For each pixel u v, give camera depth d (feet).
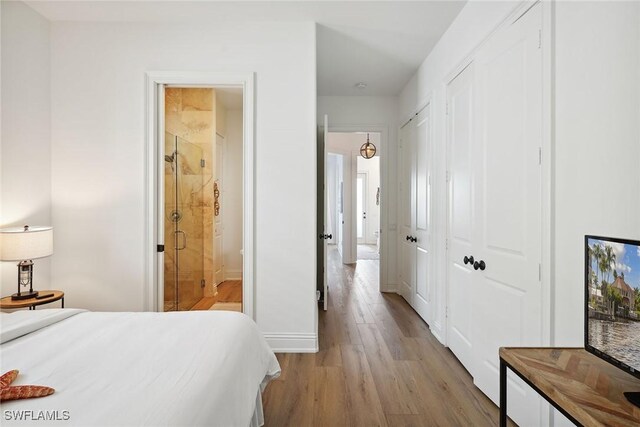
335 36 9.86
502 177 6.41
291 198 9.12
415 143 12.57
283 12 8.64
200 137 14.89
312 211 9.11
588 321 3.72
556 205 5.06
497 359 6.54
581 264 4.58
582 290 4.56
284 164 9.13
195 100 14.92
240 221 18.12
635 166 3.84
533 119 5.52
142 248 9.13
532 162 5.55
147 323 5.35
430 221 10.57
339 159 32.99
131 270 9.16
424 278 11.50
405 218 14.17
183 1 8.19
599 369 3.70
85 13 8.71
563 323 4.91
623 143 3.97
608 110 4.16
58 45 9.09
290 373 7.90
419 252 12.09
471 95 7.74
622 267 3.26
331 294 15.20
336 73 12.66
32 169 8.57
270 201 9.13
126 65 9.12
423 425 6.00
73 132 9.12
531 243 5.57
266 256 9.12
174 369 3.82
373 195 37.24
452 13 8.51
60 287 9.15
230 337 4.90
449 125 9.15
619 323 3.30
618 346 3.31
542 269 5.28
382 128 15.26
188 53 9.14
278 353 9.04
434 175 10.26
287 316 9.14
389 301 14.06
